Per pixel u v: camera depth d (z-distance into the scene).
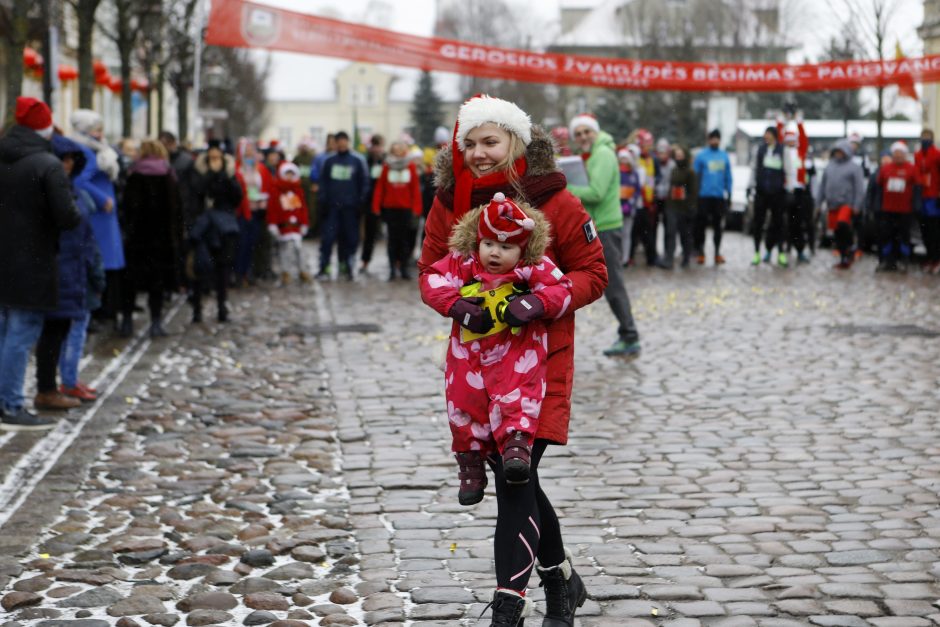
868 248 23.58
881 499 6.19
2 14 15.21
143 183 12.02
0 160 7.83
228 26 14.04
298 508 6.13
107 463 7.07
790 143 20.56
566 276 4.17
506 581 4.03
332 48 14.63
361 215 20.52
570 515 5.97
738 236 29.73
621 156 20.39
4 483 6.62
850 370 10.00
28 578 5.09
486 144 4.18
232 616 4.68
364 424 8.09
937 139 35.16
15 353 7.93
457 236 4.16
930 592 4.82
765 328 12.60
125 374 10.05
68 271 8.50
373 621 4.57
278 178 18.33
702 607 4.68
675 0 54.22
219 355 11.14
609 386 9.32
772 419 8.13
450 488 6.49
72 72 25.19
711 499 6.23
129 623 4.58
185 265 13.87
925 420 8.07
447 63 15.89
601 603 4.75
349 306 15.10
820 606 4.67
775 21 51.53
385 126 123.44
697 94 55.59
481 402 4.11
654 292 16.36
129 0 23.27
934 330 12.34
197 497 6.37
